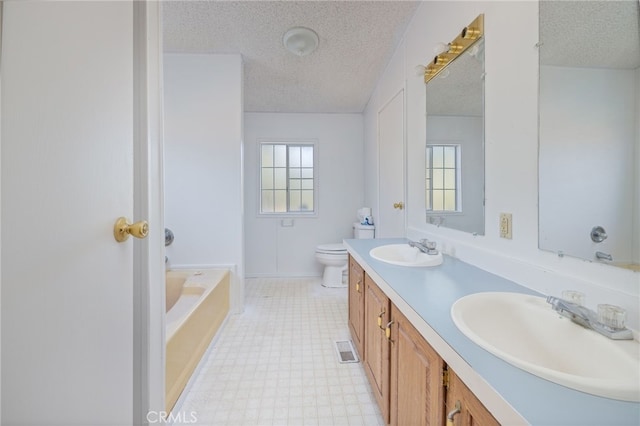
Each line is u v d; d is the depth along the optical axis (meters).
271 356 1.98
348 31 2.21
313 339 2.22
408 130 2.22
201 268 2.71
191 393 1.59
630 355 0.61
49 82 0.54
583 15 0.85
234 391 1.61
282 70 2.81
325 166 3.99
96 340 0.67
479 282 1.13
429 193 1.91
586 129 0.84
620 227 0.74
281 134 3.94
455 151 1.58
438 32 1.71
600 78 0.80
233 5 1.91
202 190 2.70
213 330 2.19
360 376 1.75
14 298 0.47
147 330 1.03
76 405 0.60
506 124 1.18
